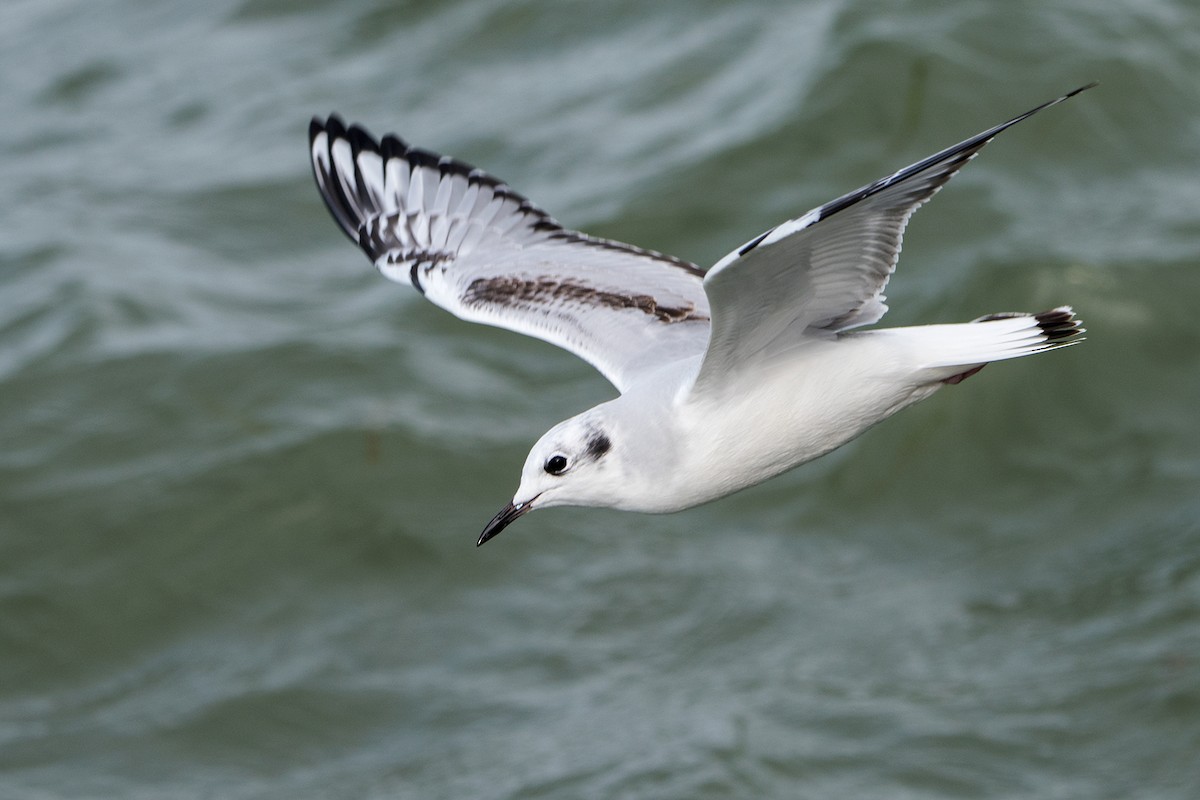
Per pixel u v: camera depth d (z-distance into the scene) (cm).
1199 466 1555
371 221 1059
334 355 1738
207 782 1343
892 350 817
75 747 1386
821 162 1856
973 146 720
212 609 1509
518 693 1393
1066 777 1271
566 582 1500
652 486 836
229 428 1669
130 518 1583
